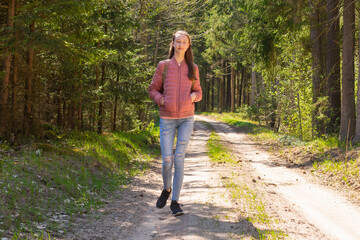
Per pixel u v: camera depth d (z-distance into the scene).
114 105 15.82
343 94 11.10
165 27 23.30
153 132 19.22
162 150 4.17
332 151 9.73
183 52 4.00
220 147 14.30
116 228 3.98
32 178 5.20
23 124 9.03
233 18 24.98
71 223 3.96
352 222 4.54
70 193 5.21
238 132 24.17
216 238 3.54
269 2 14.52
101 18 11.98
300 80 14.67
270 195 5.91
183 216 4.38
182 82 4.04
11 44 7.29
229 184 6.48
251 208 4.82
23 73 9.43
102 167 7.54
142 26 19.12
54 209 4.38
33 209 4.10
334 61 13.45
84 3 7.36
